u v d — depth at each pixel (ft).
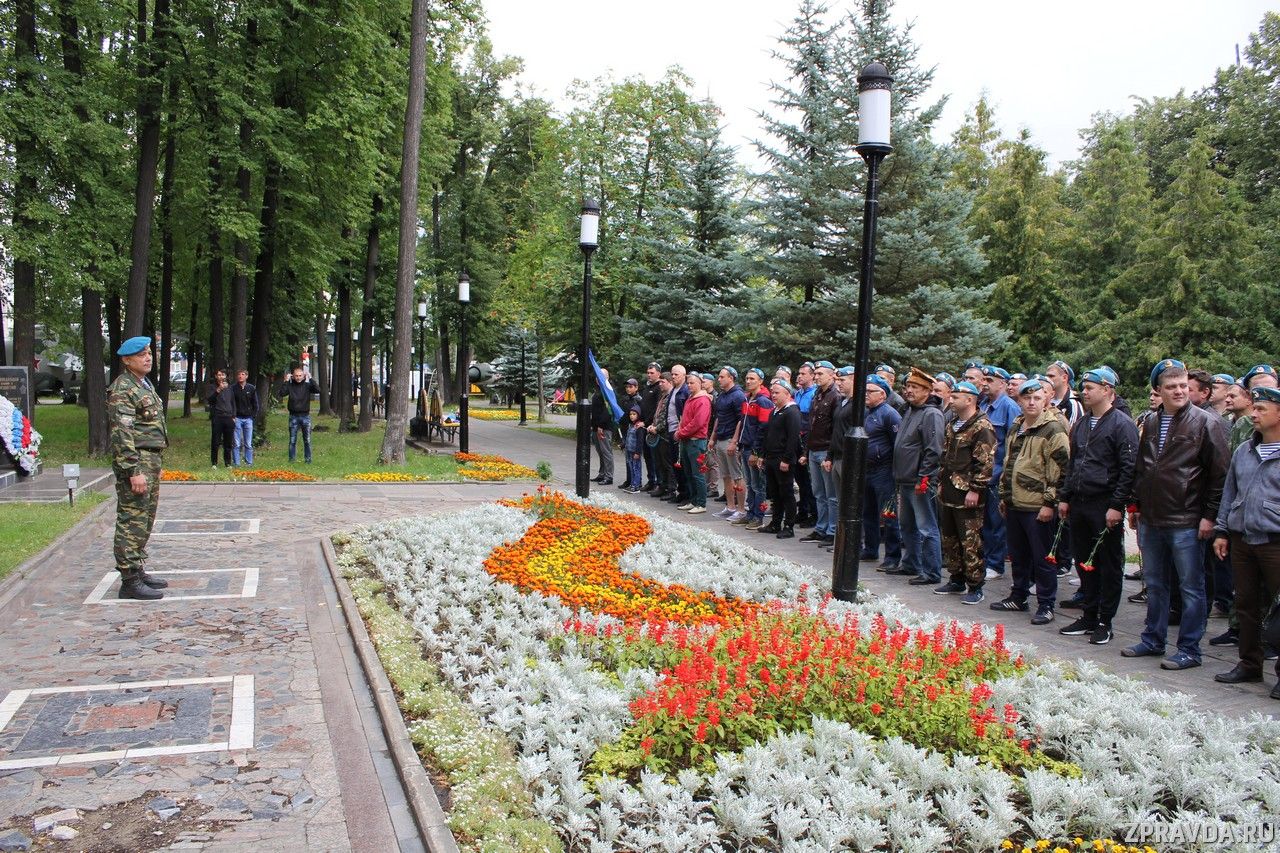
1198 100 110.52
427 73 72.54
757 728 14.08
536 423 122.21
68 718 15.87
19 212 50.03
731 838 11.85
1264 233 69.72
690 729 13.69
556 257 90.74
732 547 29.60
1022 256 73.82
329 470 54.70
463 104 119.65
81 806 12.69
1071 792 12.17
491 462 62.18
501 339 144.97
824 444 33.01
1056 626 23.31
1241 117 91.30
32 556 27.25
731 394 40.55
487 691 16.30
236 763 14.26
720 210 74.43
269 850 11.68
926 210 53.93
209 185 61.05
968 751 14.01
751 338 59.62
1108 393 21.98
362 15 62.59
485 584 24.02
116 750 14.60
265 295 68.28
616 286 86.28
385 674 17.95
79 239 50.75
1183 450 19.88
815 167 55.16
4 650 19.54
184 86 57.62
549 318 95.35
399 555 28.58
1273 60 89.76
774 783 12.38
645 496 47.52
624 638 18.79
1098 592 22.24
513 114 125.70
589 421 39.63
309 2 60.39
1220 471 19.53
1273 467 18.28
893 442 30.40
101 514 36.42
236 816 12.55
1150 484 20.27
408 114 55.93
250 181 65.87
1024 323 74.84
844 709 14.73
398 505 42.55
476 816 11.87
